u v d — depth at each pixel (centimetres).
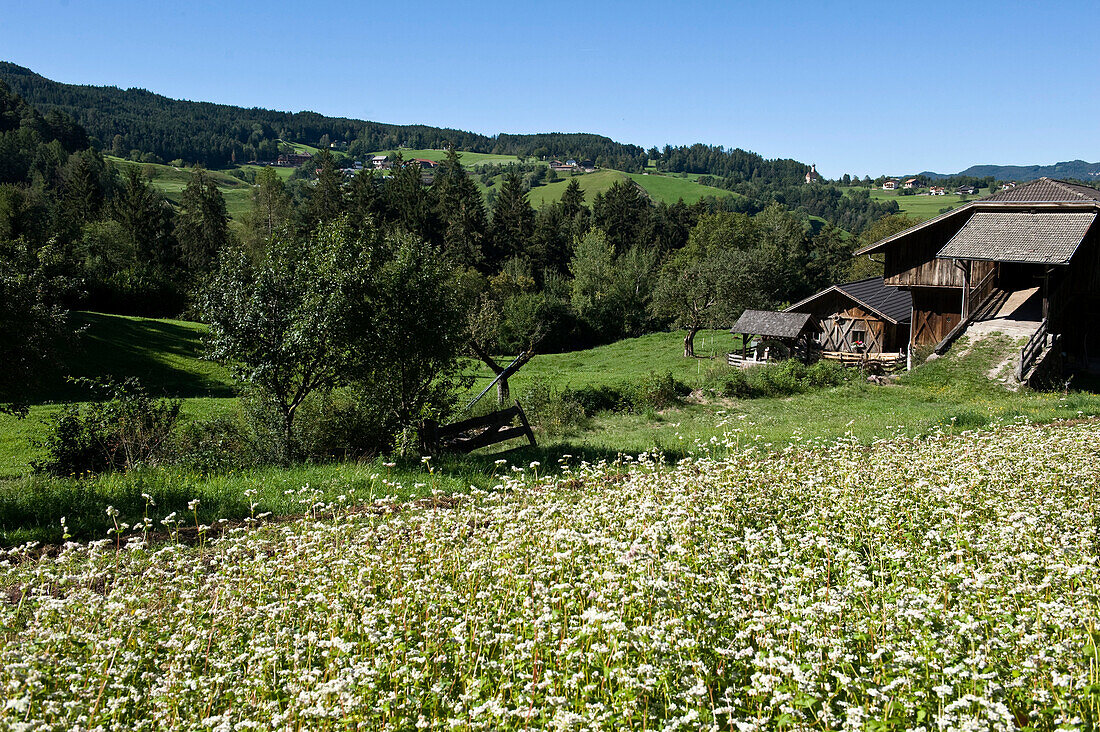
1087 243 3178
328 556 784
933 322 3588
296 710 495
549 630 588
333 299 1506
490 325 4334
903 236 3575
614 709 484
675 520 799
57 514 1098
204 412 2688
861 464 1175
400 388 1616
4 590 787
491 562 738
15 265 1711
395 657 566
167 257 8331
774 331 3850
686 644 533
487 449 1959
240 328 1537
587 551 777
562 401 2547
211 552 918
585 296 7069
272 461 1530
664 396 2836
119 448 1594
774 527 847
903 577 696
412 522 932
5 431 2352
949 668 499
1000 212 3288
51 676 537
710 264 6412
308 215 8881
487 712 489
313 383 1608
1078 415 2066
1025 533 763
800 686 489
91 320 4319
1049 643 548
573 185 12912
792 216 10344
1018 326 3170
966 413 2077
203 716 525
